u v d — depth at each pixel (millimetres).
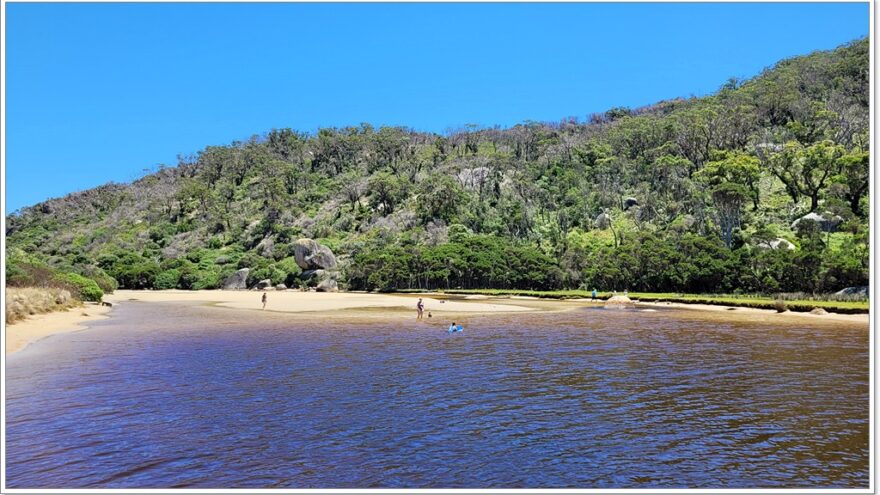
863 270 63406
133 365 25359
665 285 83938
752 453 13734
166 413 17234
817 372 23328
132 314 56000
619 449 14008
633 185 142500
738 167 111125
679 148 144625
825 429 15555
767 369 24016
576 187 145375
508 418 16625
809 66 174750
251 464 13055
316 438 14836
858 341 32812
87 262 157125
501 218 135375
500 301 78562
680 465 12977
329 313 56969
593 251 111062
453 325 38594
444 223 137125
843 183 96375
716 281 77750
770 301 58094
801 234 87938
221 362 26141
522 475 12383
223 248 166000
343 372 23578
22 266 65625
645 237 95000
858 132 123750
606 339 34344
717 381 21609
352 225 157000
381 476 12320
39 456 13594
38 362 26188
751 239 89625
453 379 22094
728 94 168000
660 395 19375
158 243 178875
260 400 18781
